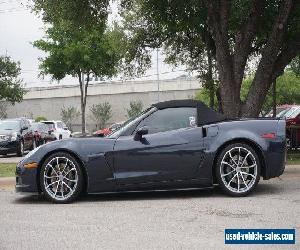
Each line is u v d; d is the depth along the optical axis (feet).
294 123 59.16
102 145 24.30
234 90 39.65
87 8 50.55
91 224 18.95
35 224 19.22
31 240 16.58
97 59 102.32
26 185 24.41
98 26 54.70
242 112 39.70
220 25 38.93
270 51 38.75
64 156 24.17
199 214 20.29
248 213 20.16
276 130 25.05
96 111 208.44
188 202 23.31
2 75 154.51
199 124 24.90
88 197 25.89
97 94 216.33
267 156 24.70
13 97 156.25
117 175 24.22
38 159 24.30
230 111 39.34
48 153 24.32
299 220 18.66
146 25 80.28
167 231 17.39
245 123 25.00
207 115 25.16
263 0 39.29
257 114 39.78
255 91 39.58
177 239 16.17
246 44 39.81
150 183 24.30
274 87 63.05
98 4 51.03
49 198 24.20
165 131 24.72
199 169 24.45
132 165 24.29
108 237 16.71
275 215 19.63
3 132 69.36
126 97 214.69
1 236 17.28
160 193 26.50
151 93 213.66
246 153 24.50
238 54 40.01
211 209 21.26
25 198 26.25
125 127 25.13
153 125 24.91
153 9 51.01
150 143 24.38
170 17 51.16
